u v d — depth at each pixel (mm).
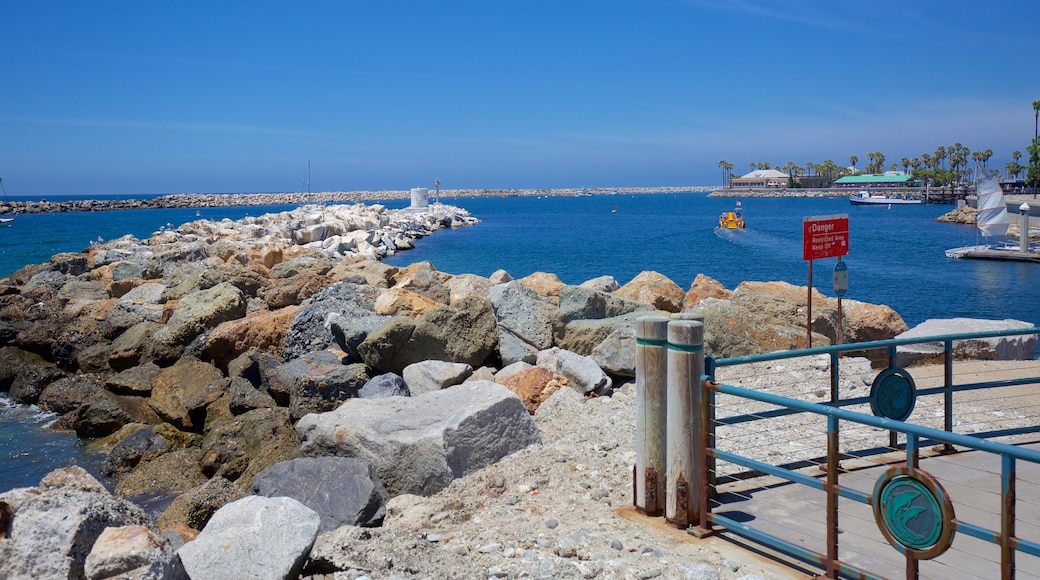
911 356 11422
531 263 43344
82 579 4266
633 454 7625
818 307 11852
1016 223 62656
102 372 15633
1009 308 29203
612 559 5367
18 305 20016
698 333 5613
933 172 166000
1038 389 9867
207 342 14094
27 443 12398
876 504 4512
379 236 48250
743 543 5492
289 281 19312
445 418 7969
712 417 5680
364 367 11352
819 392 9492
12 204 124250
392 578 5223
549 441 8414
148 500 9828
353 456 7863
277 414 10812
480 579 5254
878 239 60906
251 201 161875
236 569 5008
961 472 6516
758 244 57594
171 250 26531
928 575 4781
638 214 115688
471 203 187625
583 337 11906
